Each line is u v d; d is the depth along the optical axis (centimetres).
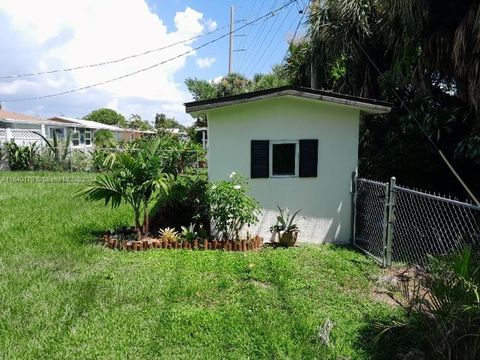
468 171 586
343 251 550
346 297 381
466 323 230
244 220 561
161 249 555
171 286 406
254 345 292
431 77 591
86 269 464
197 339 301
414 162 617
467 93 492
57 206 884
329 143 591
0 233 630
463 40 435
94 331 312
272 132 584
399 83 618
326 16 749
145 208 611
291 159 593
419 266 402
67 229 664
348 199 602
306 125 585
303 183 596
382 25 648
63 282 417
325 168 595
